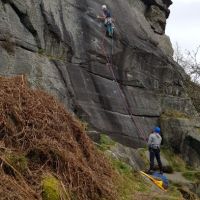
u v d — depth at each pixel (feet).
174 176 53.93
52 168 26.25
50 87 47.19
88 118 50.80
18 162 24.30
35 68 46.37
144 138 57.26
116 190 30.99
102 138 48.14
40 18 49.57
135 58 61.16
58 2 53.78
